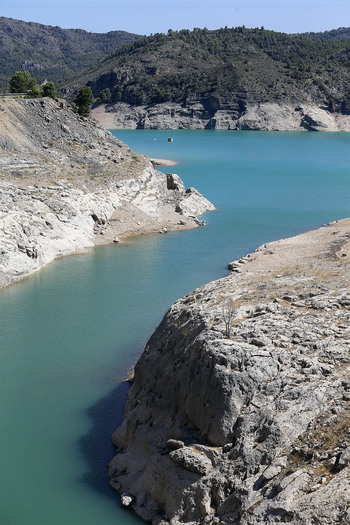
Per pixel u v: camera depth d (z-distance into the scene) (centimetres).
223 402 2573
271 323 3025
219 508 2289
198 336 2953
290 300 3416
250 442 2408
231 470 2359
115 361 4200
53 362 4175
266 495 2178
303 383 2570
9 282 5897
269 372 2652
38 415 3494
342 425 2336
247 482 2272
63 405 3609
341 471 2109
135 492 2673
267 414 2473
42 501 2673
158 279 6100
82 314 5075
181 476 2473
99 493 2756
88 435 3288
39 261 6431
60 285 5866
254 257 6694
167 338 3350
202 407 2656
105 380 3928
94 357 4256
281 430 2383
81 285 5869
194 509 2356
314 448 2284
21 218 6606
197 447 2522
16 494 2745
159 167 15500
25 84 13550
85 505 2656
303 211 9975
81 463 3017
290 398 2514
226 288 3903
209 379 2664
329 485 2067
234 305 3334
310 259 6119
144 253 7162
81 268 6475
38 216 6962
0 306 5259
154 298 5500
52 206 7350
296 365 2688
